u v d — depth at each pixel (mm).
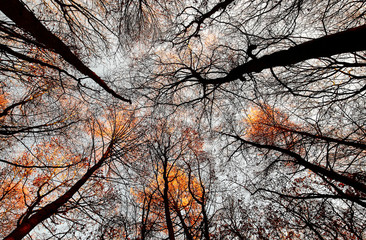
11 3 2949
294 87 6703
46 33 3846
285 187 7043
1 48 3703
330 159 6809
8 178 7180
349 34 2873
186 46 7551
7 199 7480
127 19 7152
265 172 7344
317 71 5734
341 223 5543
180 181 7797
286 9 5918
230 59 7332
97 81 5922
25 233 3857
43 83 5785
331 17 6262
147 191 7207
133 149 7336
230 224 6246
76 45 6918
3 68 4316
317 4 6262
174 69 8367
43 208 4477
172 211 6531
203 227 5227
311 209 6184
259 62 4496
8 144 6543
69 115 6430
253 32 7141
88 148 7535
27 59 4094
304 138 5984
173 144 8492
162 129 8508
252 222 6871
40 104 6242
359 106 6855
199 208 7145
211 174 7379
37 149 6914
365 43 2756
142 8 7215
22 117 6004
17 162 6977
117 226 5555
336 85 5590
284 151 5598
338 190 4250
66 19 6102
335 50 3178
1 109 6051
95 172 6547
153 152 7520
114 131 7250
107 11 7066
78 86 6004
